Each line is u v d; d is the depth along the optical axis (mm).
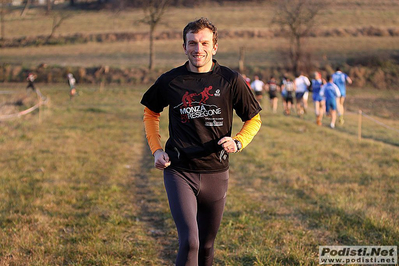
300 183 7992
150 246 5074
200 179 3348
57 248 4891
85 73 40688
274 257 4633
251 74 37969
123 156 11336
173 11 72188
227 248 4910
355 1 72875
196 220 3379
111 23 63875
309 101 29266
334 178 8367
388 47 44938
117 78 39781
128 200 7195
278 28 56625
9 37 54969
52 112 22562
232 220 5922
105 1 74250
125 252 4828
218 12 70125
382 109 23625
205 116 3271
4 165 9852
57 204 6793
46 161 10281
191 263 3029
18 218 5914
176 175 3359
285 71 38031
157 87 3383
